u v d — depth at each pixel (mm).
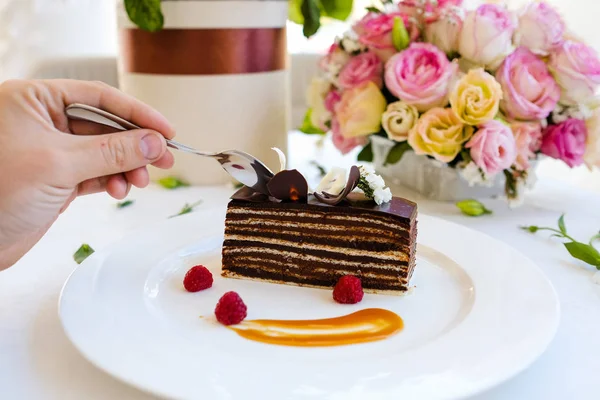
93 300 315
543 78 475
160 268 384
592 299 349
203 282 366
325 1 616
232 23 520
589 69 463
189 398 231
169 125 386
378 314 337
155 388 237
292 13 625
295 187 394
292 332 316
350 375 250
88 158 322
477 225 487
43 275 376
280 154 417
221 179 587
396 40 491
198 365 257
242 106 547
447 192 548
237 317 321
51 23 822
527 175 488
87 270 352
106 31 867
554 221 496
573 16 743
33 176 306
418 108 491
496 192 556
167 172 584
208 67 527
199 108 542
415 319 330
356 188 419
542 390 260
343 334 314
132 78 545
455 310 338
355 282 357
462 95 461
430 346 275
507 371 249
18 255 358
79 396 254
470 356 263
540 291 328
